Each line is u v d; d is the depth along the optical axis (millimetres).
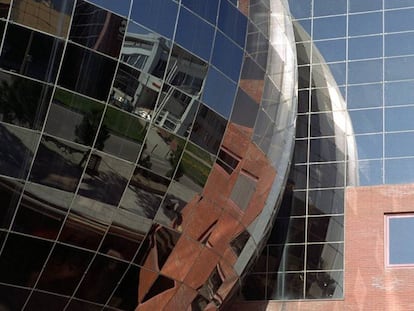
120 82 25156
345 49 35781
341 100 35000
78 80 24594
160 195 26125
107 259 25766
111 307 26359
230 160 27844
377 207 32406
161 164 25969
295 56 32094
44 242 24828
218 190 27578
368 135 34125
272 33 30500
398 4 35906
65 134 24547
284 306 32500
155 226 26234
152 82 25766
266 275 33188
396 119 34094
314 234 33250
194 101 26734
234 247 28922
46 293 25344
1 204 24172
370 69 35188
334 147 34312
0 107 23875
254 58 29062
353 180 33531
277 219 33844
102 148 25000
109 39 25109
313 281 32594
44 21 24297
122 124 25203
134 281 26391
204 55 27203
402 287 31000
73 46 24578
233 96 27953
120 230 25688
